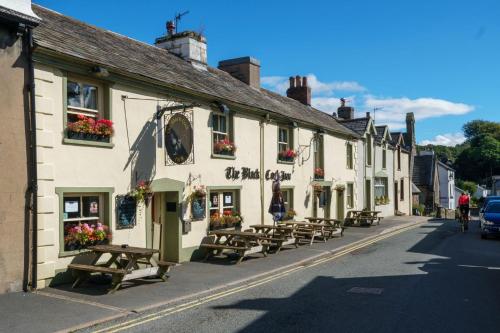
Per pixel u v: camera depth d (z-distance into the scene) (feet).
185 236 44.50
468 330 23.48
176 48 58.75
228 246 44.86
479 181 289.12
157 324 24.31
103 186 35.58
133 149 38.42
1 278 28.89
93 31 45.70
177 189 43.21
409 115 140.26
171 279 35.88
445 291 32.42
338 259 48.32
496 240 65.98
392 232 78.28
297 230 58.59
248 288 33.81
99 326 23.75
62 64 32.48
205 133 47.47
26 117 30.30
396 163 122.21
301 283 35.55
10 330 22.39
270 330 23.29
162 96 41.73
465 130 353.51
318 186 71.72
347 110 110.32
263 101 62.54
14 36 29.84
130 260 31.27
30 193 30.27
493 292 32.17
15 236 29.53
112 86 36.73
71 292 30.14
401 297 30.60
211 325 24.12
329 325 24.20
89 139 34.50
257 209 56.65
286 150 63.87
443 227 90.02
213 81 55.72
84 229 33.24
